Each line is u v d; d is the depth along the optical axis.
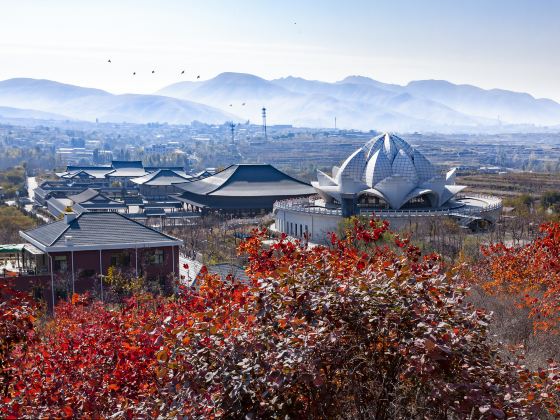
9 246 74.44
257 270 21.55
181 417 14.35
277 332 16.05
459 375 15.41
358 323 15.88
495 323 29.59
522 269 37.69
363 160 132.38
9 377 18.92
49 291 65.56
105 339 20.67
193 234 116.50
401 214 110.56
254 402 15.10
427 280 16.30
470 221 106.06
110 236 71.19
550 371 16.11
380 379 16.44
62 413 15.78
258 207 166.50
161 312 20.98
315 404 15.56
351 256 19.98
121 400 17.59
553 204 133.38
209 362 15.74
